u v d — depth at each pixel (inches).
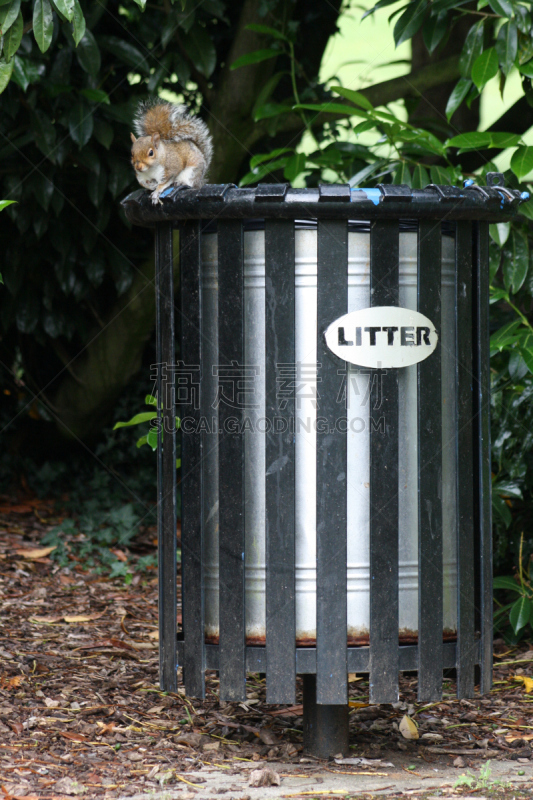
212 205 129.5
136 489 370.6
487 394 146.0
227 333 132.0
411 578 136.2
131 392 390.3
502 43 200.5
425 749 152.9
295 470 131.5
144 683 187.8
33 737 151.6
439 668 135.3
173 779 135.0
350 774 139.3
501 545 231.0
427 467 133.6
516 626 204.5
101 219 326.6
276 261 129.6
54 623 232.7
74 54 313.6
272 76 306.2
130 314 349.1
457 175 219.9
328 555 130.6
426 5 215.2
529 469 235.0
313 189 129.3
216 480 138.0
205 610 139.7
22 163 318.7
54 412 383.2
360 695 186.5
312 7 347.3
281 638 131.2
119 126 314.3
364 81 337.4
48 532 322.3
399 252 134.1
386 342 131.0
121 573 283.4
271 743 153.8
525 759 148.1
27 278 354.3
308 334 131.5
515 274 216.7
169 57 310.5
